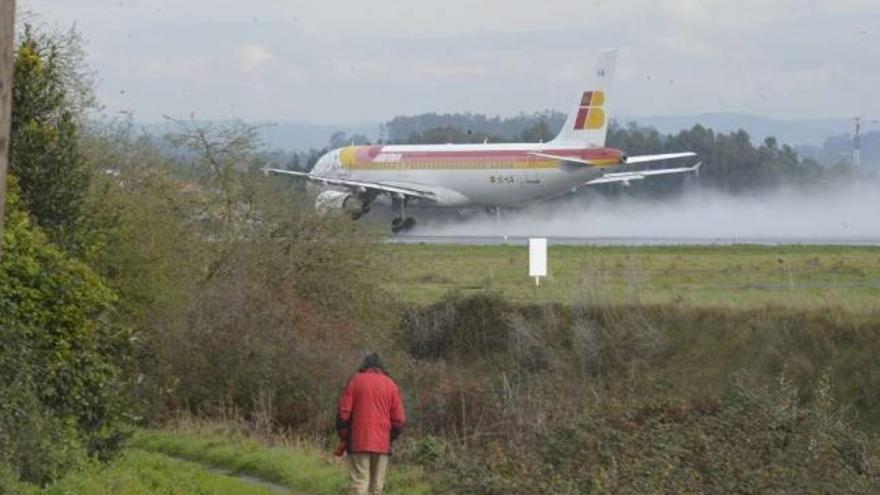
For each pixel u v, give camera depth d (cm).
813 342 9094
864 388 8588
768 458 4762
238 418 6919
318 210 8762
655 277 12288
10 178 5119
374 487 4322
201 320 7394
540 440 5219
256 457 5416
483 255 14925
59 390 4538
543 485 4256
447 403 7556
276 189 8806
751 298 10181
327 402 7412
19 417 4150
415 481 5044
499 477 4381
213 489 4447
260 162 8812
